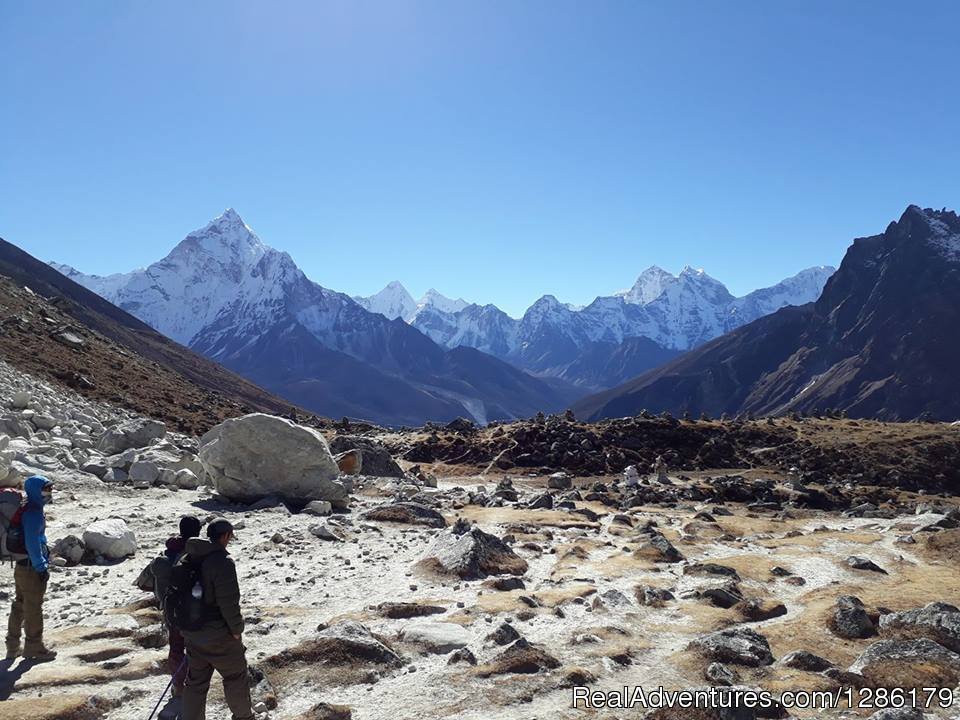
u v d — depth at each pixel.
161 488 26.75
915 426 69.38
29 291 82.25
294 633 11.78
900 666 10.42
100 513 20.59
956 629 12.00
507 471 52.19
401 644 11.39
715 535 23.77
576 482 48.00
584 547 20.17
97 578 14.41
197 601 7.84
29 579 9.77
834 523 29.98
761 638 11.57
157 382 64.88
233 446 25.69
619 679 10.24
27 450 25.70
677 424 62.00
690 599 14.73
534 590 15.47
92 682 9.38
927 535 22.06
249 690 8.54
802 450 59.09
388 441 62.25
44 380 46.69
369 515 24.19
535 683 9.90
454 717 8.95
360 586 15.18
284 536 19.75
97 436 34.25
